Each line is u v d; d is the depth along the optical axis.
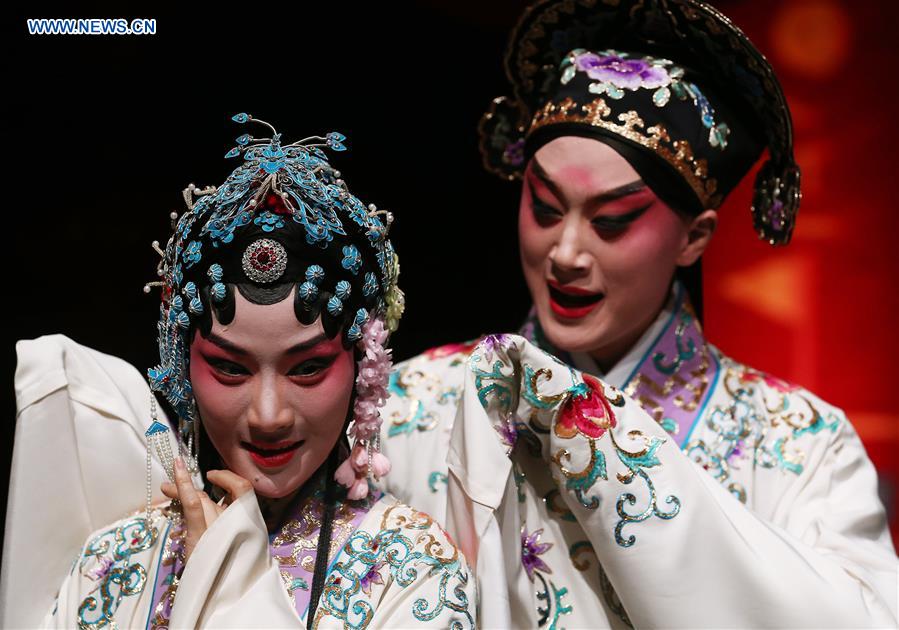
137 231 6.09
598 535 4.30
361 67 6.28
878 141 6.84
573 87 5.17
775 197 5.47
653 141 5.02
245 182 3.87
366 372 4.00
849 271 6.97
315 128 6.21
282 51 6.10
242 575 3.74
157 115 6.00
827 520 5.00
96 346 6.10
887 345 6.91
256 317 3.77
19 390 4.48
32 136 5.89
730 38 5.05
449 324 6.79
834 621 4.19
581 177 4.98
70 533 4.46
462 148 6.63
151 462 4.50
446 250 6.71
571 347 5.16
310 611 3.92
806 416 5.35
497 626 3.95
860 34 6.79
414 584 3.90
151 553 4.13
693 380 5.41
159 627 3.93
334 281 3.87
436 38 6.43
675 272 5.57
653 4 5.18
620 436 4.33
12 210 5.93
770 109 5.22
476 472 4.15
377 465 4.09
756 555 4.25
